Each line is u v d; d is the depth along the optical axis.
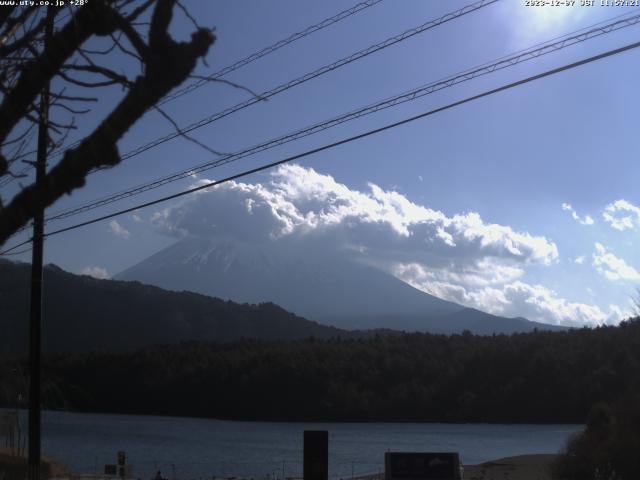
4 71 4.40
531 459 49.19
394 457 22.09
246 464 59.25
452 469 21.89
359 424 121.12
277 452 71.88
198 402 131.75
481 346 130.88
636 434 32.97
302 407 127.19
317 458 18.67
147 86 3.89
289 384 129.38
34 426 19.97
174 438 90.44
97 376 133.00
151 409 130.12
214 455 68.62
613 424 34.84
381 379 129.62
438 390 125.88
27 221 4.14
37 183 4.10
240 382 130.88
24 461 27.22
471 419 119.12
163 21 3.86
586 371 113.50
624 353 111.62
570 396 112.94
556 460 37.69
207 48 3.91
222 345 151.12
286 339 183.25
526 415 115.88
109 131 3.96
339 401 126.56
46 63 4.21
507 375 122.19
